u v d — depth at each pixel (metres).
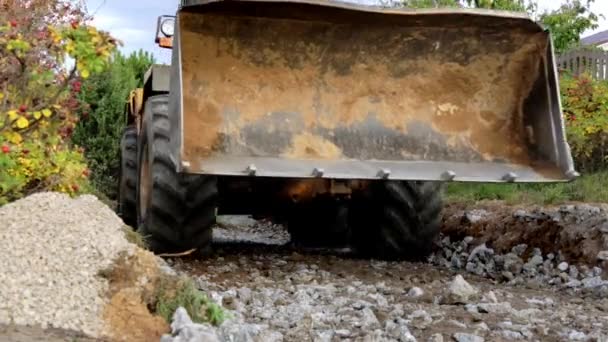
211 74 6.00
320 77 6.21
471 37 6.26
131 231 4.80
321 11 5.88
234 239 10.66
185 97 5.93
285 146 6.06
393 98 6.31
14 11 5.93
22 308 3.91
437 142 6.29
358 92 6.26
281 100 6.12
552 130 6.13
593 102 11.02
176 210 6.56
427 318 4.80
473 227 9.00
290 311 4.83
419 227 7.50
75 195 6.44
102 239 4.37
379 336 4.23
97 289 4.11
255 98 6.07
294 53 6.13
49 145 6.25
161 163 6.54
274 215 7.94
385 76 6.30
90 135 13.40
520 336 4.48
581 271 7.23
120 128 13.41
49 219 4.53
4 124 5.52
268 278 6.20
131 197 8.86
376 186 7.48
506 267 7.60
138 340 3.85
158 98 6.96
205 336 3.60
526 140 6.30
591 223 7.67
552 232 7.94
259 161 5.93
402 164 6.17
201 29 5.90
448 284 6.20
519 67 6.34
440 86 6.36
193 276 6.06
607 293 6.21
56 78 6.17
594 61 13.02
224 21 5.90
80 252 4.27
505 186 10.40
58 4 6.73
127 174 8.86
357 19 6.02
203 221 6.64
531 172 6.14
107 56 5.45
